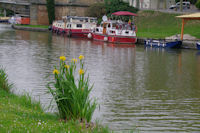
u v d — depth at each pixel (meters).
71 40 53.16
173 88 18.25
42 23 89.56
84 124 9.18
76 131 8.70
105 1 70.94
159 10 65.75
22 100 11.91
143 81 20.03
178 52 38.66
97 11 73.94
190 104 14.88
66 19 63.31
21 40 48.34
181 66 27.03
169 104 14.75
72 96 9.87
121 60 29.91
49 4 84.06
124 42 50.38
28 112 10.16
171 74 22.95
